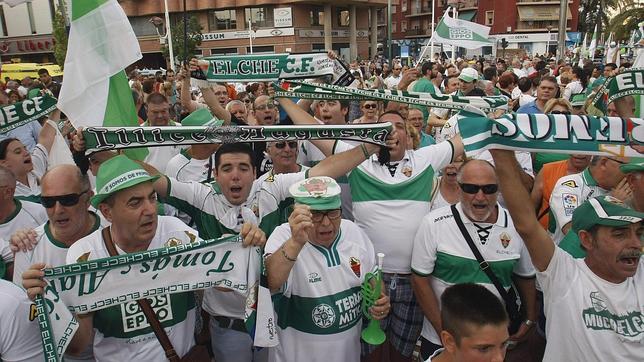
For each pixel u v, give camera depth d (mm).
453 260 3271
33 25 39438
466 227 3285
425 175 3881
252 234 2605
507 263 3240
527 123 2488
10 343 2363
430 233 3369
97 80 3807
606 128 2492
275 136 3066
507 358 3459
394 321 3848
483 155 4828
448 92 10047
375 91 4059
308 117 4223
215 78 4977
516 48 52344
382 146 3307
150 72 22188
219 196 3539
